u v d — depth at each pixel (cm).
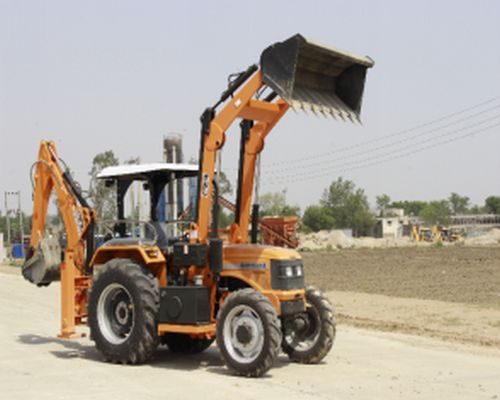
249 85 987
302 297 1004
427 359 1085
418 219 12144
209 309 1008
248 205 1095
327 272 2944
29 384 883
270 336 920
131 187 1116
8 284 2500
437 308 1681
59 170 1198
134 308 1015
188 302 991
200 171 1028
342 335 1327
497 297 1914
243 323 945
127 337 1023
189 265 1007
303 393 844
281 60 945
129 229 1125
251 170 1093
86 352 1134
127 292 1025
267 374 961
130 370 987
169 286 1023
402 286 2278
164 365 1033
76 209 1159
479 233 8531
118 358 1028
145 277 1021
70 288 1140
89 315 1059
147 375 950
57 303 1872
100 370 984
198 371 983
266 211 9050
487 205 16038
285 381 914
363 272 2916
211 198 1027
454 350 1168
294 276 991
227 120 1006
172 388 864
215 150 1020
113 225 1142
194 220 1033
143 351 1012
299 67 999
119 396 816
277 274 976
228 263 1015
